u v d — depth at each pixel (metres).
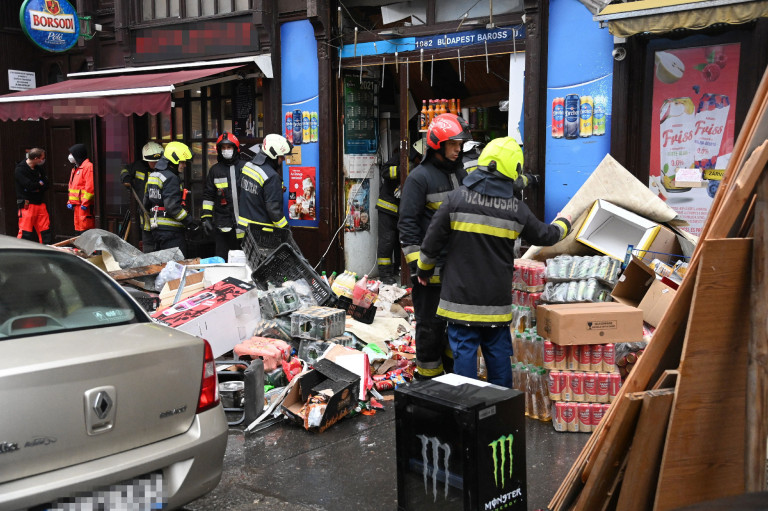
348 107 8.89
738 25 6.16
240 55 9.25
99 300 3.46
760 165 2.64
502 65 8.20
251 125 9.66
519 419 3.35
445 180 5.19
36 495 2.60
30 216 11.09
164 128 10.70
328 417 4.84
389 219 8.92
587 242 6.04
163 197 8.33
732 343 2.80
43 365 2.68
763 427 2.65
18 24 12.16
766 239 2.65
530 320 5.38
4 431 2.56
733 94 6.29
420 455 3.37
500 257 4.38
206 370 3.34
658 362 2.93
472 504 3.17
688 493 2.82
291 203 9.15
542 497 3.84
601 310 4.72
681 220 5.85
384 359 5.90
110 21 10.58
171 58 9.88
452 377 3.69
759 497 1.70
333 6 8.59
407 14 8.25
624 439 2.85
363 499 3.87
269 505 3.80
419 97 9.08
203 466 3.20
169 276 6.95
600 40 6.76
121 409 2.91
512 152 4.31
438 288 5.21
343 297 6.75
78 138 11.95
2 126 12.48
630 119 6.73
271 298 6.30
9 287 3.18
